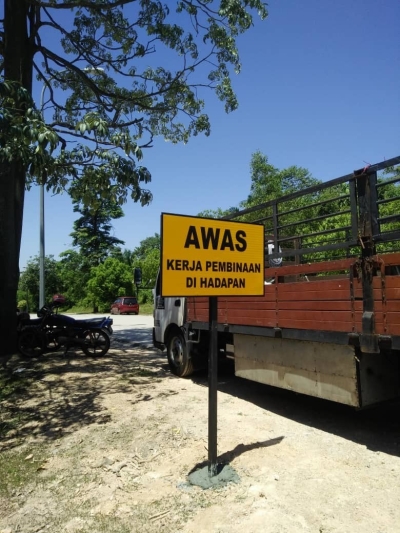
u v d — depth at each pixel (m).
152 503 3.55
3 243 10.20
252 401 6.37
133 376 8.30
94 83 11.68
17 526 3.37
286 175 20.22
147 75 12.33
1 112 5.71
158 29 11.43
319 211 13.20
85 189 9.52
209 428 3.89
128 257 57.72
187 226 3.77
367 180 4.23
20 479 4.16
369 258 4.09
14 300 10.48
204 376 8.23
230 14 10.49
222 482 3.74
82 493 3.82
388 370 4.59
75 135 8.60
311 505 3.35
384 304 3.91
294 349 5.17
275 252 5.69
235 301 6.14
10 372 8.73
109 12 11.20
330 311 4.50
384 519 3.14
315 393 4.85
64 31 11.00
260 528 3.08
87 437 5.13
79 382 7.83
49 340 10.59
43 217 19.81
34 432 5.42
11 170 10.05
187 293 3.72
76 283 51.34
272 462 4.12
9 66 10.35
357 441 4.62
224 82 12.13
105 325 10.76
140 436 5.04
